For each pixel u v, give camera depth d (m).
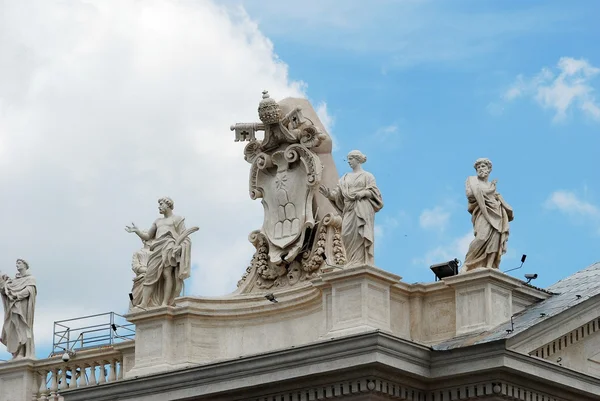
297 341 50.69
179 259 52.00
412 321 49.38
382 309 48.19
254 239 52.59
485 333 48.00
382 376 46.88
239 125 53.25
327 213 51.41
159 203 53.09
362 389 46.84
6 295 55.81
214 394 49.22
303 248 51.59
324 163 52.34
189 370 49.59
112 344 53.78
